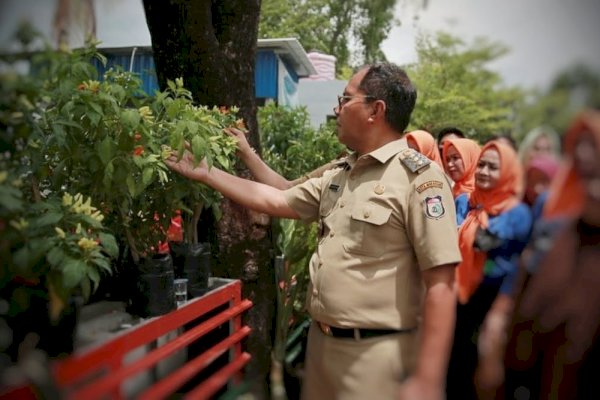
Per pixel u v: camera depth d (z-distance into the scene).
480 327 0.97
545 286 0.87
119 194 1.47
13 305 1.04
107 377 1.00
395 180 1.26
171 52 1.91
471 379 1.00
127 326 1.20
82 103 1.22
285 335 2.07
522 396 0.88
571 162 0.79
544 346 0.86
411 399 1.07
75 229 1.19
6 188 0.97
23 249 1.01
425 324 1.12
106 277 1.49
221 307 1.60
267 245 2.08
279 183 1.83
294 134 3.64
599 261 0.81
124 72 1.44
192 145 1.38
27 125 1.00
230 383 1.50
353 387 1.26
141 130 1.33
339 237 1.31
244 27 1.98
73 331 1.07
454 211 1.21
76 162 1.36
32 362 0.97
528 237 0.90
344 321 1.26
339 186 1.43
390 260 1.24
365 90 1.31
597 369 0.82
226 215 2.00
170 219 1.68
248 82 2.04
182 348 1.35
